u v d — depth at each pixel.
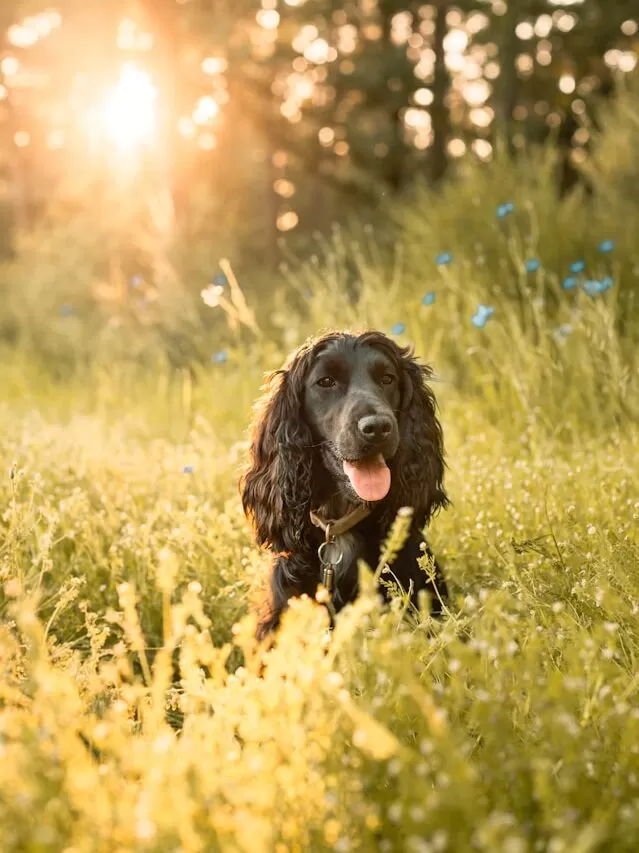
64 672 2.67
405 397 3.95
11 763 1.81
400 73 22.39
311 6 19.91
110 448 5.67
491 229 8.36
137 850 1.69
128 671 2.22
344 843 1.78
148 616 3.89
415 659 2.51
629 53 20.08
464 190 9.09
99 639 2.75
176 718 3.08
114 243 14.81
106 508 4.45
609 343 5.69
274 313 9.27
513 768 1.99
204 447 5.48
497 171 9.23
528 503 4.09
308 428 3.87
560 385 6.00
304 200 25.45
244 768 2.04
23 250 16.23
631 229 8.37
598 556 3.24
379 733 1.80
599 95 22.31
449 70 24.45
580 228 8.48
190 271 12.68
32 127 25.53
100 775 1.93
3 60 20.22
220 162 22.94
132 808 1.85
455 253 8.29
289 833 1.92
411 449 3.88
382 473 3.54
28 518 3.66
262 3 18.67
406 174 23.34
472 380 6.84
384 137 22.91
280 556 3.79
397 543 2.27
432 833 1.78
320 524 3.72
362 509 3.66
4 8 17.75
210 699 2.23
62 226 16.45
